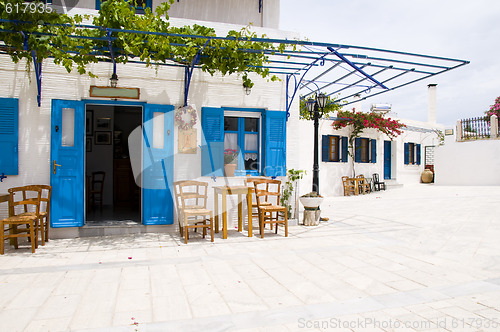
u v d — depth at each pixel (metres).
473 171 16.73
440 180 18.27
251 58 5.79
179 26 6.69
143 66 6.45
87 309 3.21
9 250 5.24
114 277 4.10
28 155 5.99
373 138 16.44
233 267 4.51
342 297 3.53
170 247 5.48
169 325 2.91
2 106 5.82
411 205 10.80
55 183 5.99
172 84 6.62
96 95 6.13
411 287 3.82
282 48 5.64
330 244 5.75
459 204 10.55
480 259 4.90
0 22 4.41
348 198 13.44
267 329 2.85
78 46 5.24
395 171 18.16
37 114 6.02
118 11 4.88
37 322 2.95
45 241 5.75
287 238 6.17
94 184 10.06
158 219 6.48
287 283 3.94
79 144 6.11
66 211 6.05
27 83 5.98
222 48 5.53
